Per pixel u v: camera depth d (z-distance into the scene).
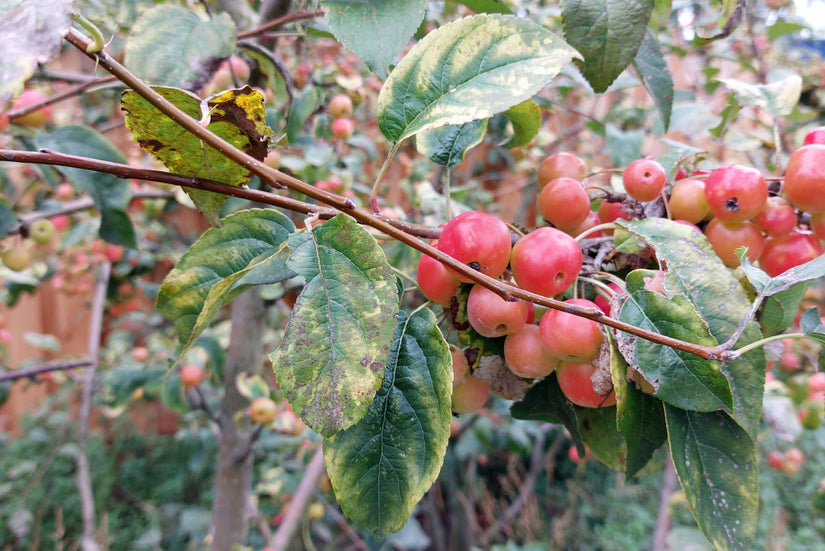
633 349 0.22
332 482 0.21
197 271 0.25
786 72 0.66
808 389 0.49
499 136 0.56
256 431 0.48
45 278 0.81
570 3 0.28
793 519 1.05
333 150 0.59
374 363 0.19
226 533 0.49
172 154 0.22
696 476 0.23
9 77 0.16
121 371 0.58
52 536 0.86
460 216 0.24
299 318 0.20
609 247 0.27
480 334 0.26
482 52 0.22
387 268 0.20
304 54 0.58
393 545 0.96
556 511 1.26
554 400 0.29
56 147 0.35
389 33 0.25
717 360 0.21
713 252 0.24
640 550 1.03
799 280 0.22
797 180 0.25
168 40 0.30
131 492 1.07
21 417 1.07
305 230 0.21
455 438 1.17
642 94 0.88
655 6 0.33
